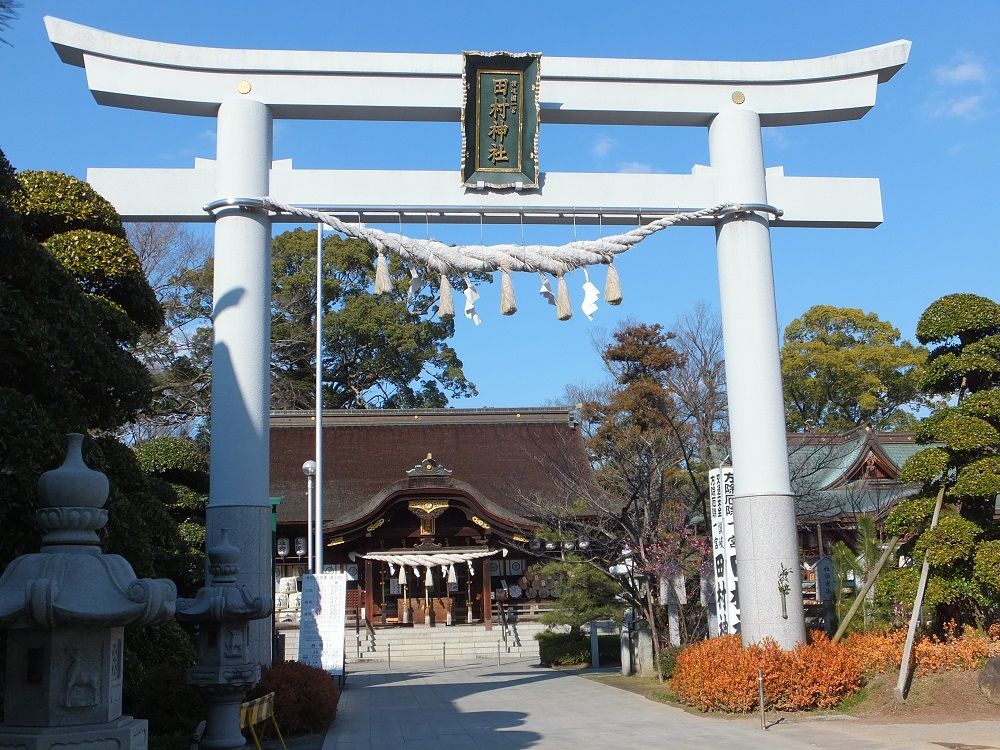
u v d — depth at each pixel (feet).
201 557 53.16
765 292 54.49
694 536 67.00
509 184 54.03
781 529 51.72
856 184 57.31
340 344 158.71
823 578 59.31
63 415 35.50
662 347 90.74
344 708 54.60
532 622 109.50
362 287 166.09
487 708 52.49
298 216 52.13
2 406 31.01
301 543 114.42
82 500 19.99
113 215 46.16
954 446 49.14
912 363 152.25
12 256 34.60
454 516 114.93
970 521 48.91
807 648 48.98
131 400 39.24
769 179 56.70
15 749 17.97
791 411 155.74
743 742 38.88
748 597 51.60
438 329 167.53
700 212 54.80
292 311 157.79
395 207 53.16
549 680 67.31
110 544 35.58
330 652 64.23
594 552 71.56
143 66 51.83
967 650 47.80
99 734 18.42
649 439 70.23
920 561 49.70
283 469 125.90
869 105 56.80
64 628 18.48
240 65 52.65
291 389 153.89
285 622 105.91
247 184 51.65
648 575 63.31
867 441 96.43
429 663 95.30
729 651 49.62
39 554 19.16
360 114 54.24
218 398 49.34
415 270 52.75
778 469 52.49
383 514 110.32
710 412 79.61
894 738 38.93
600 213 54.90
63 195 44.47
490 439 131.13
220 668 34.53
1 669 30.76
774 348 54.08
